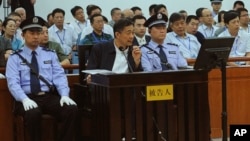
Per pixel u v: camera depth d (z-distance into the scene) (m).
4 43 9.95
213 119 9.32
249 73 9.43
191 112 6.92
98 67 8.12
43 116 7.73
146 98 6.69
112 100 6.59
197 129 6.96
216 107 9.32
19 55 7.95
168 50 8.58
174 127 6.86
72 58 11.30
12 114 8.17
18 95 7.59
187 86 6.88
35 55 8.05
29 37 7.96
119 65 8.08
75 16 14.55
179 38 10.62
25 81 7.88
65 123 7.63
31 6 15.38
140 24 10.95
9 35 10.83
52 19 13.53
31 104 7.45
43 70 8.02
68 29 12.98
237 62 10.32
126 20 8.08
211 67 6.93
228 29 11.11
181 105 6.87
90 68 8.06
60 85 7.99
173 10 18.47
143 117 6.73
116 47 8.16
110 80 6.57
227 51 6.88
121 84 6.61
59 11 12.79
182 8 18.59
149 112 6.71
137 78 6.66
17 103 7.80
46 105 7.83
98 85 6.92
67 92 7.96
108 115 6.66
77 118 7.96
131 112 6.67
